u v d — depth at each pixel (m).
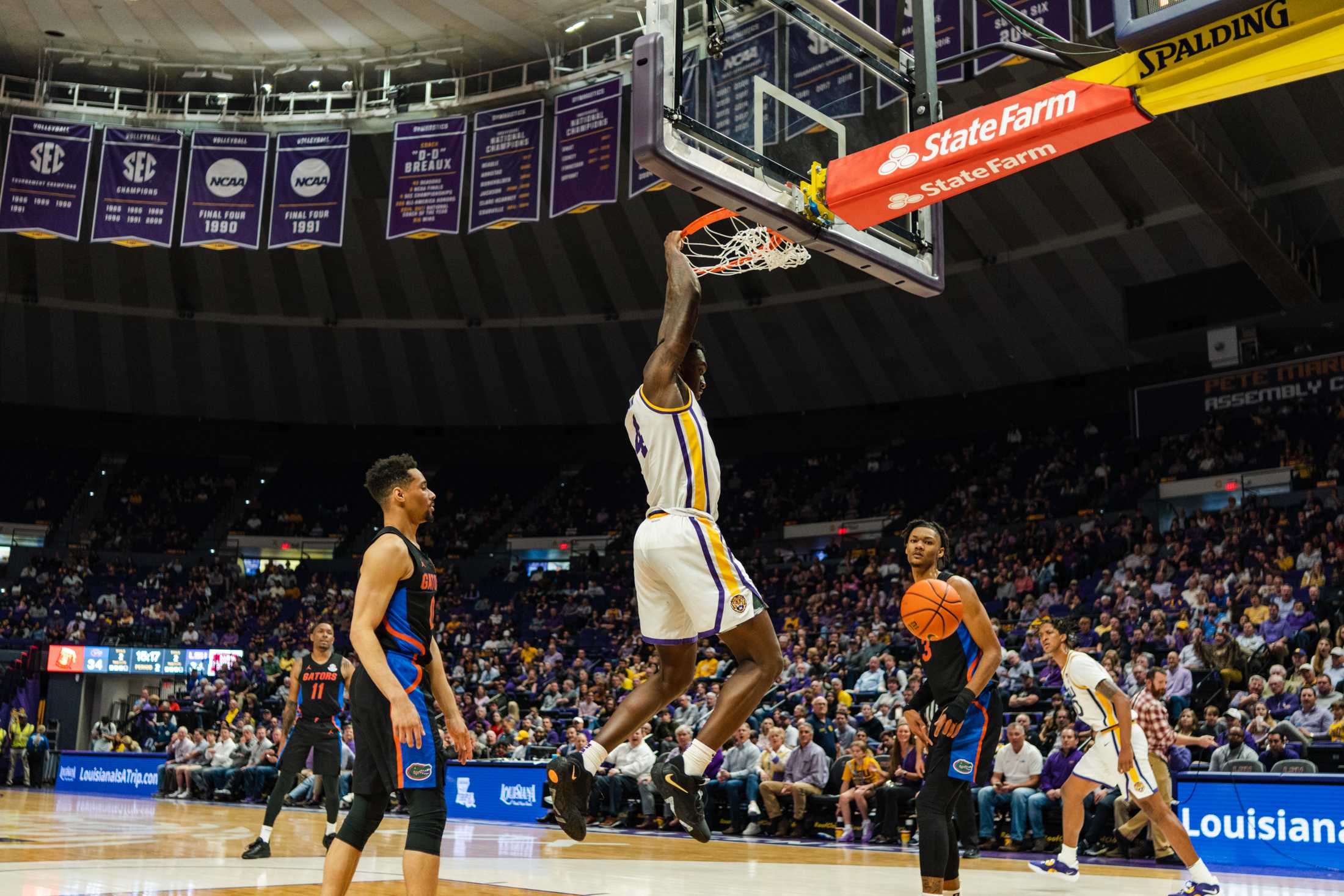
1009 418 26.67
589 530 29.17
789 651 17.42
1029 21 5.63
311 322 28.12
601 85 17.53
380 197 23.78
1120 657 13.87
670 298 3.46
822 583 23.30
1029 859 8.92
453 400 30.11
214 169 19.12
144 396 29.53
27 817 11.74
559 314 27.34
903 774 10.38
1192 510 21.84
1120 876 7.43
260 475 31.02
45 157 18.91
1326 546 16.62
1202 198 17.09
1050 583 18.73
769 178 4.65
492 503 30.72
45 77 21.22
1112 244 22.39
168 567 28.62
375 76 21.55
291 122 20.83
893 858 8.60
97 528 28.95
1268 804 8.33
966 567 22.42
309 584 28.56
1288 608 13.98
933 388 27.12
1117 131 4.27
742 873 7.08
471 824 13.06
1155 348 22.86
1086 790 6.52
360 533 30.11
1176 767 9.58
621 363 28.48
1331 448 20.12
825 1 5.13
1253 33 3.94
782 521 27.92
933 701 4.63
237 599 27.52
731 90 4.59
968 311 25.14
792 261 4.95
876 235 5.08
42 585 26.81
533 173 18.02
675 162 4.29
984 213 22.89
